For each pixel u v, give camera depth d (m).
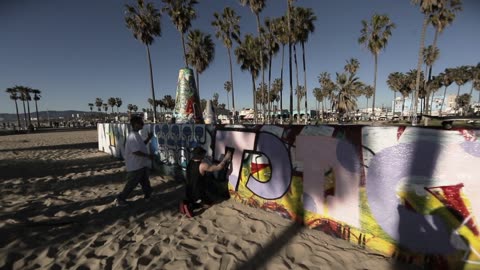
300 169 3.39
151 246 3.00
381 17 29.69
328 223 3.10
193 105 8.81
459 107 77.38
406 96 54.44
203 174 4.24
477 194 2.08
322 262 2.55
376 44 30.58
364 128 2.74
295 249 2.81
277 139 3.68
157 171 7.16
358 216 2.82
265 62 34.38
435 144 2.27
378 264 2.48
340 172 2.96
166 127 6.54
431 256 2.31
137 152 4.33
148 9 25.95
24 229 3.50
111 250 2.95
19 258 2.82
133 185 4.40
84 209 4.32
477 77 54.25
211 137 4.99
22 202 4.70
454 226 2.19
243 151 4.25
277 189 3.72
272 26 31.19
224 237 3.15
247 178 4.19
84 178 6.68
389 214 2.57
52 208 4.38
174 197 4.83
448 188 2.21
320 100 76.56
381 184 2.62
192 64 30.16
